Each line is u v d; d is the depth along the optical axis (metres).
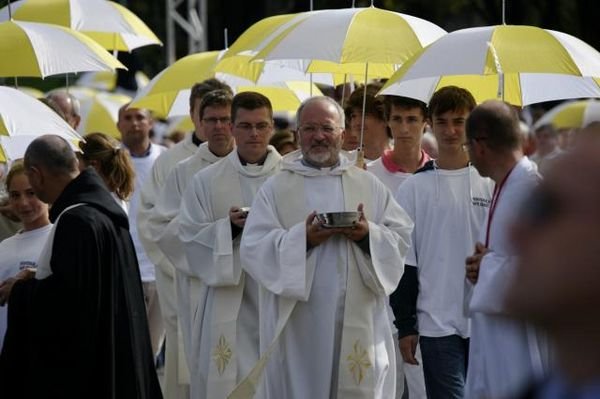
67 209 12.33
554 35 13.45
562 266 3.14
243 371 14.21
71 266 12.12
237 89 20.41
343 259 12.44
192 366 14.82
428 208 13.29
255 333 14.34
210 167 14.86
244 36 15.74
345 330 12.43
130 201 19.98
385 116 15.84
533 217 3.19
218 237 14.00
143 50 61.19
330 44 14.44
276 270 12.32
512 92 15.59
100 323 12.38
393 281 12.47
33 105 15.18
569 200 3.15
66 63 18.12
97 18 21.91
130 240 12.94
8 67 17.89
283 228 12.66
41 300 12.20
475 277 10.44
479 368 10.48
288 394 12.57
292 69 19.27
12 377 12.45
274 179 12.86
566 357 3.18
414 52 14.53
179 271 15.66
